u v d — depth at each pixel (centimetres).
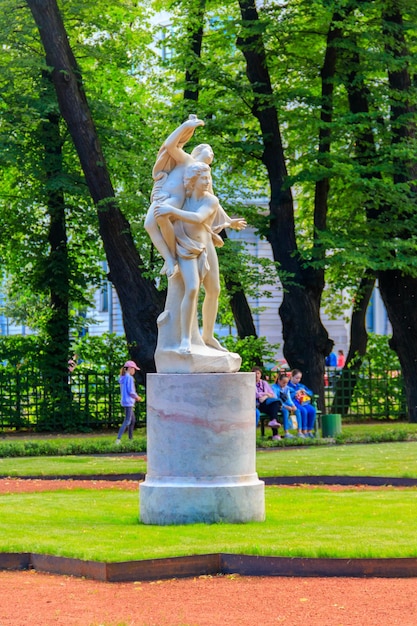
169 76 4206
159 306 3303
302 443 2819
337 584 1138
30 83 3741
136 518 1505
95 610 1042
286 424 2991
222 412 1452
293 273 3434
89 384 3797
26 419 3756
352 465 2167
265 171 3891
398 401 4091
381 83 3569
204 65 3547
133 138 3750
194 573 1195
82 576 1199
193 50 3681
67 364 3791
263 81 3522
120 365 3809
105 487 1945
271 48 3603
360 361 4097
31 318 4347
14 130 3578
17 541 1303
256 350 3734
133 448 2698
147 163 3306
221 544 1257
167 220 1504
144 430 3591
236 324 3841
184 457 1447
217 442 1448
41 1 3275
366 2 3431
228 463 1452
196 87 3584
